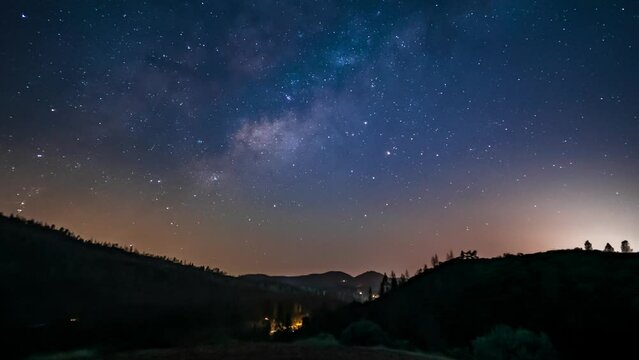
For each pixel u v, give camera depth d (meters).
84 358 12.94
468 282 57.72
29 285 80.62
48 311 64.06
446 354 21.56
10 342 29.33
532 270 52.44
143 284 115.00
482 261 64.94
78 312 66.56
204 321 61.44
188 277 146.38
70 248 129.88
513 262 58.28
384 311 59.47
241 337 49.12
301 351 13.04
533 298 44.88
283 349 13.40
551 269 50.66
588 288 42.56
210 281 149.00
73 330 37.28
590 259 50.38
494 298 48.66
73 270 104.44
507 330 19.45
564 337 35.19
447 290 58.22
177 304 87.00
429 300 57.06
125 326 47.50
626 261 47.66
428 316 50.03
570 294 42.72
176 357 11.94
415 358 13.30
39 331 37.78
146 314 67.12
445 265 72.69
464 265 65.81
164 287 118.69
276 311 81.00
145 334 36.75
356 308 68.81
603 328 34.50
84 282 96.06
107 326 46.00
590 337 33.84
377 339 19.98
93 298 83.19
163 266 156.62
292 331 54.50
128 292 98.88
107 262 129.88
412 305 57.50
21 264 94.38
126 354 12.87
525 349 18.14
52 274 94.12
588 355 31.66
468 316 46.03
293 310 81.88
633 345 30.97
